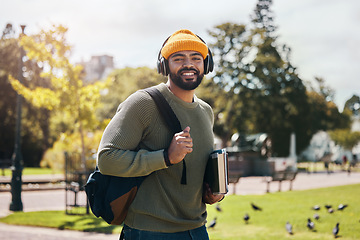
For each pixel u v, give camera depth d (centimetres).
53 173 2478
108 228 911
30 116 4388
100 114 4950
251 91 3978
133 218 224
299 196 1353
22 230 909
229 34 4000
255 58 3981
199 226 236
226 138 4528
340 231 793
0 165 3462
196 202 233
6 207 1323
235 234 797
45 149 4344
